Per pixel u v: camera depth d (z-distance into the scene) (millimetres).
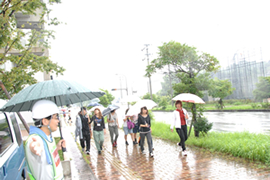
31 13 8602
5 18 7441
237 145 7660
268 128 13711
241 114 24781
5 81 8023
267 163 6277
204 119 10930
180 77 11320
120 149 10203
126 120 11086
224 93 31609
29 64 8789
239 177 5516
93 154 9461
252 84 39844
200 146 9203
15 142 3752
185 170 6414
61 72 10297
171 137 11344
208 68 11031
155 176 6102
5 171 2480
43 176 2400
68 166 6438
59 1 8953
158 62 10883
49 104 2574
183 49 10430
